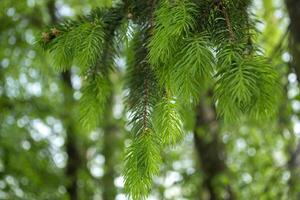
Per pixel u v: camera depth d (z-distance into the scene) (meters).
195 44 1.84
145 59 2.25
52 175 9.01
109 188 9.88
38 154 8.82
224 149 7.79
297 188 6.38
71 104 9.10
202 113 7.11
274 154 8.46
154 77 2.25
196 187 7.79
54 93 9.44
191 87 1.84
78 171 9.93
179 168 8.04
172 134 2.05
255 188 7.55
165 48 1.86
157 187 7.93
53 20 8.96
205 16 1.98
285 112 5.82
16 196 8.38
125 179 2.06
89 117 2.53
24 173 8.58
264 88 1.84
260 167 7.57
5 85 8.78
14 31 8.62
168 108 2.06
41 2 8.94
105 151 9.98
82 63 2.10
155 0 2.21
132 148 2.07
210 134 7.23
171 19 1.88
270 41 6.85
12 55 8.66
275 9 6.54
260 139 7.62
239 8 2.15
